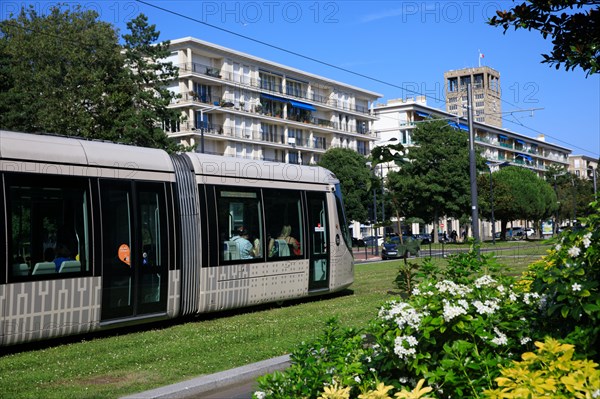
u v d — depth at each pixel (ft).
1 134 34.78
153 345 35.83
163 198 43.14
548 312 13.75
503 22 22.21
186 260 44.19
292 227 54.39
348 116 321.32
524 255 117.29
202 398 25.49
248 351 33.32
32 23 151.12
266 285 50.93
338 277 59.36
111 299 38.86
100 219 38.68
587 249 13.99
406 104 357.41
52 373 29.04
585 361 11.47
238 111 248.93
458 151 228.22
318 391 14.90
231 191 48.70
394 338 14.66
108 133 133.28
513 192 274.36
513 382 11.57
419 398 12.24
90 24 150.61
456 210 228.02
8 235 33.81
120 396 24.88
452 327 14.49
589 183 349.41
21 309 34.12
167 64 159.63
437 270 21.94
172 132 231.71
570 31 21.57
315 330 39.73
